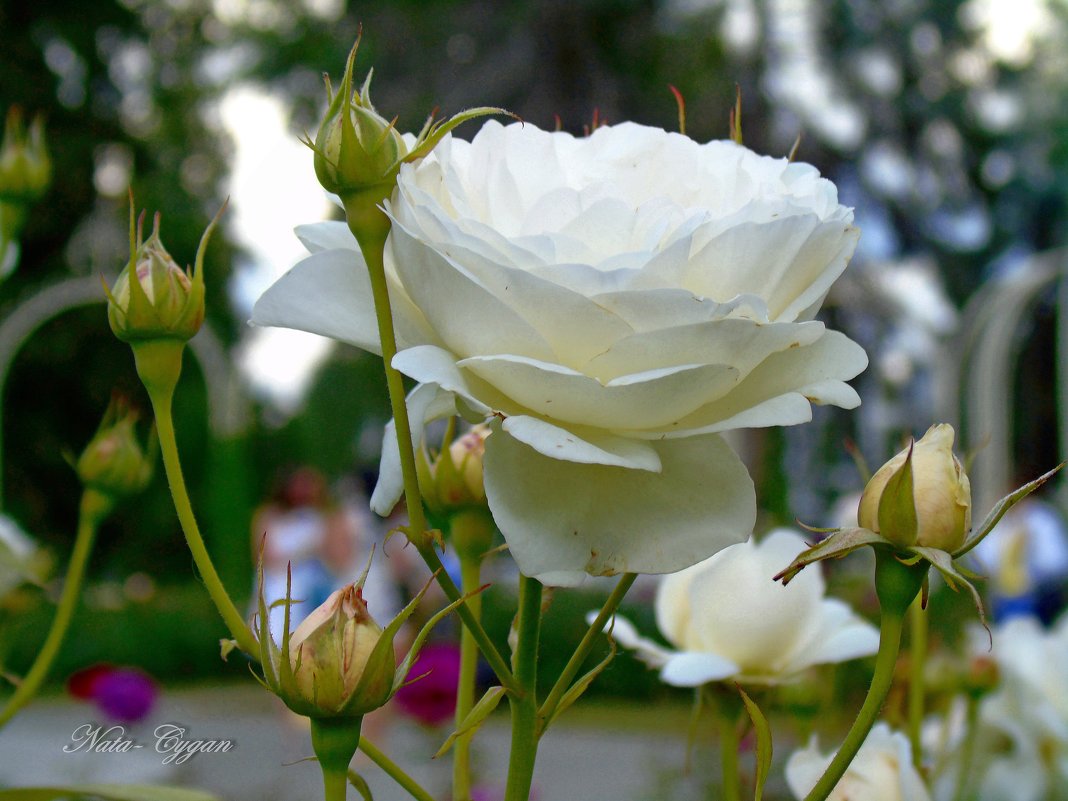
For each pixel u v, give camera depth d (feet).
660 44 15.08
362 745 0.84
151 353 0.95
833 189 0.88
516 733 0.85
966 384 9.39
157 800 1.04
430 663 3.54
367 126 0.80
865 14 16.78
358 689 0.78
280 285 0.85
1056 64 19.11
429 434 1.23
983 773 1.40
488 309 0.76
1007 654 1.43
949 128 17.89
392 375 0.80
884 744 1.08
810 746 1.10
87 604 11.46
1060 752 1.41
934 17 17.48
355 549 6.92
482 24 15.11
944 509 0.81
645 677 7.56
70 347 17.72
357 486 8.73
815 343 0.84
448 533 1.19
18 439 18.04
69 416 18.52
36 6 17.85
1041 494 7.86
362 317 0.85
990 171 18.97
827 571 2.19
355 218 0.81
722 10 15.37
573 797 4.56
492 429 0.82
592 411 0.78
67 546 18.37
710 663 1.12
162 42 18.94
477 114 0.83
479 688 3.55
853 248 0.83
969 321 9.55
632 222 0.80
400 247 0.80
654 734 6.36
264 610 0.79
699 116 14.78
